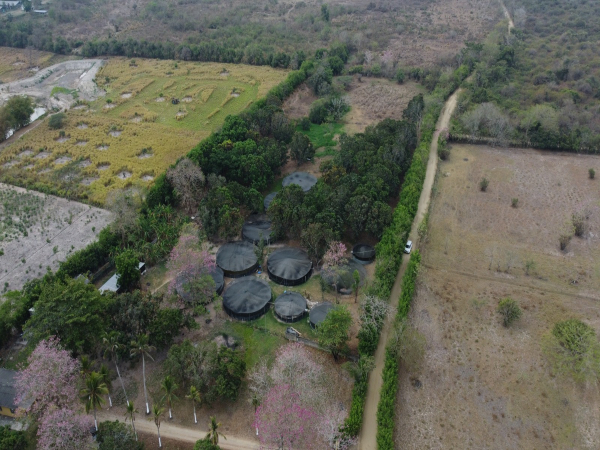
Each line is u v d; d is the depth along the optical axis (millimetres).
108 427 62188
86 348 71750
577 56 196625
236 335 82500
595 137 140625
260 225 107938
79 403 66250
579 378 75500
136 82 186625
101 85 184250
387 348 76062
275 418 63281
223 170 121312
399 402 72625
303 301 87938
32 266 96250
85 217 112000
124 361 77000
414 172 120562
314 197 104938
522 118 150625
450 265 99938
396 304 88438
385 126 137625
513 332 84375
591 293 92500
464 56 199125
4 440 59938
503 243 106125
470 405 72375
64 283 84750
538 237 108000
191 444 65875
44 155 137250
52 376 63125
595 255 102375
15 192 119500
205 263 86750
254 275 96312
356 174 115062
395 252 93062
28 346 72125
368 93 184625
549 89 170750
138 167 128875
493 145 148250
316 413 68188
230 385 69750
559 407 71938
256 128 142000
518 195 123312
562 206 118875
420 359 78938
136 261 89438
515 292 93000
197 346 73688
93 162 132375
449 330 84875
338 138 151250
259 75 193500
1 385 68375
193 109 164250
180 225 104812
